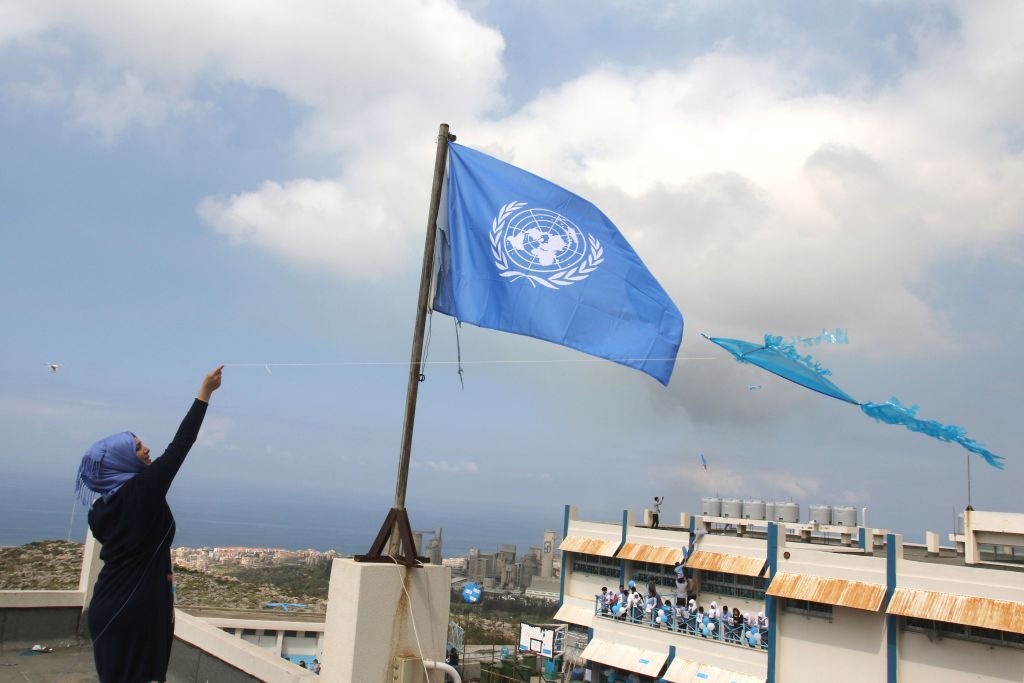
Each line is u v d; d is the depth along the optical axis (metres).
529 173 7.89
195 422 4.33
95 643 4.17
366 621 5.32
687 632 29.97
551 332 7.54
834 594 25.34
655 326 7.80
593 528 37.69
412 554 5.68
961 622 22.41
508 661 36.78
